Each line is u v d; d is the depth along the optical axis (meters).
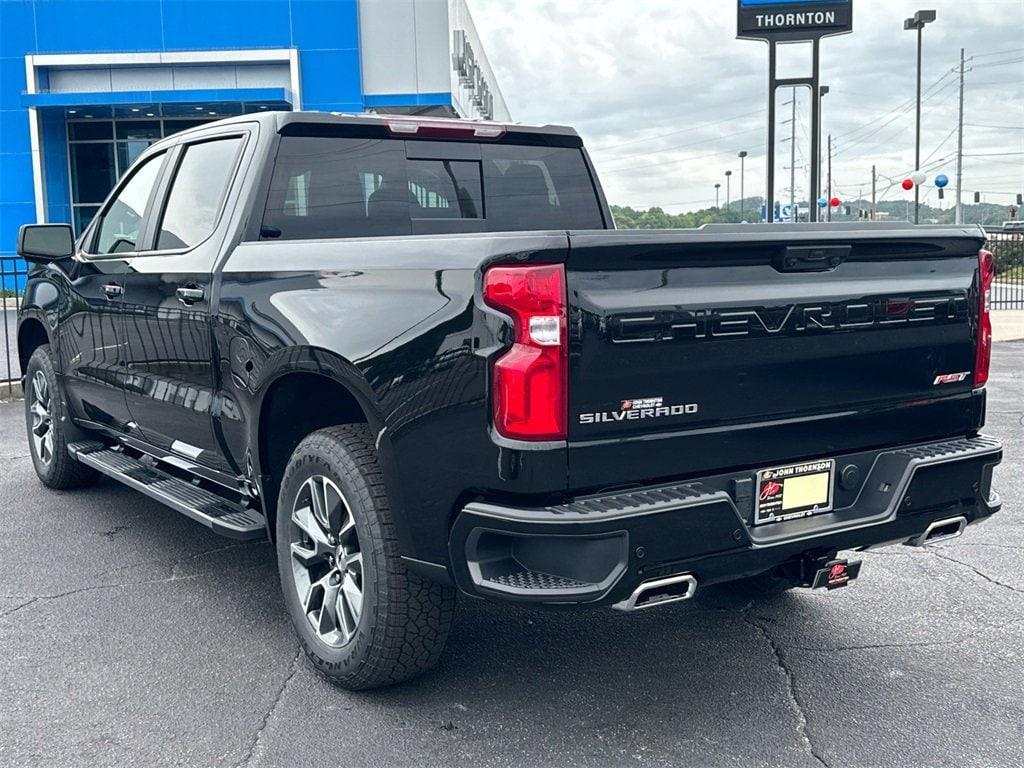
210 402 4.26
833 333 3.32
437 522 3.12
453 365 3.00
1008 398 10.25
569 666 3.84
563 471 2.89
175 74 28.34
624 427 2.97
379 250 3.35
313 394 3.91
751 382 3.18
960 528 3.66
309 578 3.76
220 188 4.45
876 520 3.37
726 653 3.96
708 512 3.02
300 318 3.58
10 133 29.08
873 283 3.42
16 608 4.43
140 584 4.74
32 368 6.37
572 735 3.30
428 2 27.56
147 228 4.98
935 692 3.60
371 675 3.46
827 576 3.45
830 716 3.43
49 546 5.32
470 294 2.97
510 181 4.98
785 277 3.23
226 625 4.24
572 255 2.84
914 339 3.53
